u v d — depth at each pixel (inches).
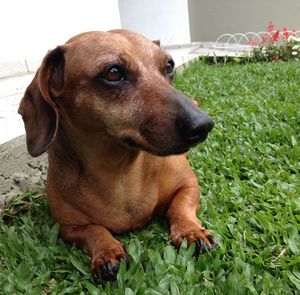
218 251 13.0
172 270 12.2
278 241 13.3
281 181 17.6
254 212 15.6
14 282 12.6
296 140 21.5
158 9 66.8
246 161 19.3
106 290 11.8
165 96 12.8
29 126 14.2
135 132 13.1
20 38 39.3
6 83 34.3
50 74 14.1
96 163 14.0
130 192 14.5
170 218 14.6
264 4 68.6
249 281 11.6
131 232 15.2
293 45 54.4
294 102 28.5
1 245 14.6
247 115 25.8
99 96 13.3
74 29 44.3
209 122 12.1
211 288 11.3
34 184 20.1
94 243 13.6
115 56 13.1
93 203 14.5
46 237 15.1
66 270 13.2
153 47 14.3
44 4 41.2
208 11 73.1
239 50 61.7
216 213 15.2
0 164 18.4
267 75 39.6
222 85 35.8
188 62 49.2
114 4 48.3
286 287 11.2
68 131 14.4
